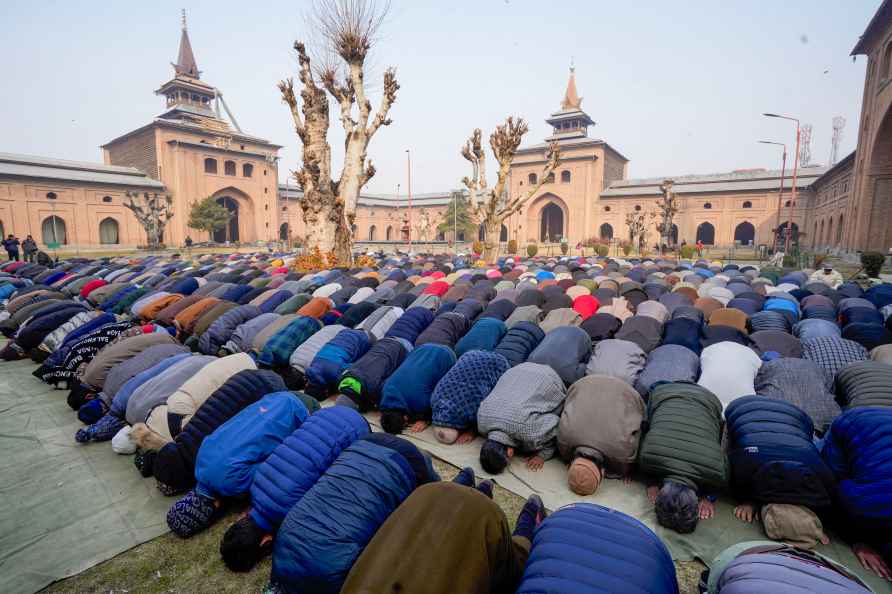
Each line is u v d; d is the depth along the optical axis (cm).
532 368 417
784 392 395
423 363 456
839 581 180
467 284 904
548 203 5347
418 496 225
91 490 370
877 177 2214
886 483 264
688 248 3166
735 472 312
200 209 4209
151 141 4434
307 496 259
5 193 3528
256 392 366
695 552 290
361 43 1466
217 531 322
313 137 1465
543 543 214
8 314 841
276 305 788
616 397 363
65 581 281
